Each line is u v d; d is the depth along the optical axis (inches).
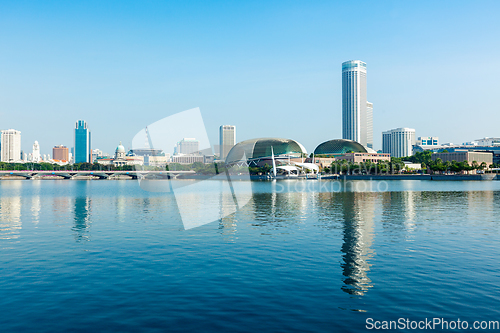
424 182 6884.8
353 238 1397.6
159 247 1261.1
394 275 936.9
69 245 1304.1
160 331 652.7
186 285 872.9
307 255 1141.7
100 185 7052.2
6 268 1015.6
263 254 1155.9
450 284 866.8
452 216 2012.8
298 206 2578.7
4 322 685.3
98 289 849.5
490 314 707.4
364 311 725.3
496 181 7165.4
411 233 1501.0
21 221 1921.8
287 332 647.1
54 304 764.6
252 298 792.9
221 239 1390.3
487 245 1267.2
